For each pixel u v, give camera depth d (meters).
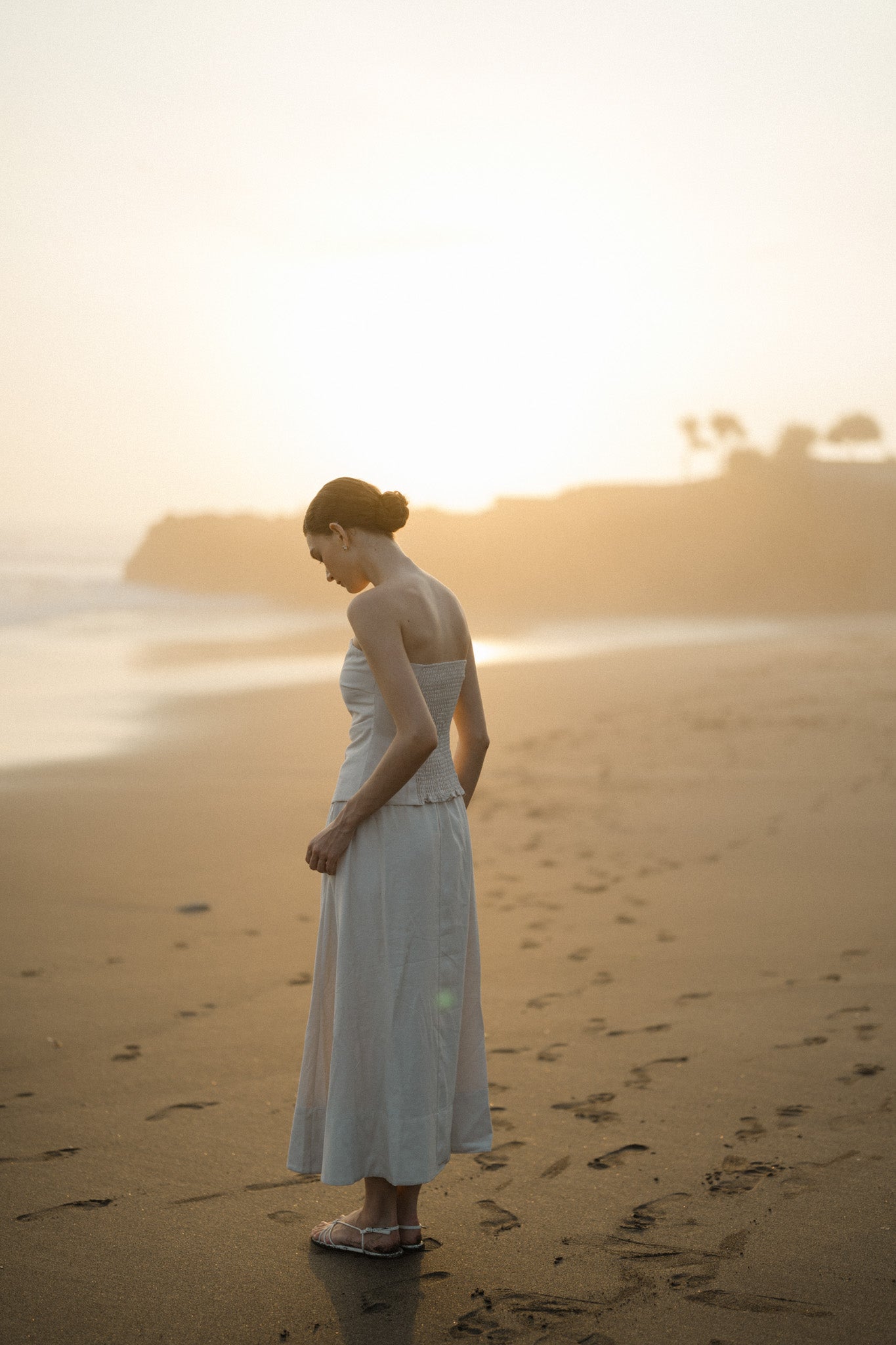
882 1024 3.79
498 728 12.97
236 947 5.04
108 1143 2.99
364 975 2.37
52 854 7.06
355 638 2.46
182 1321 2.14
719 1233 2.42
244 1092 3.36
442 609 2.47
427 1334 2.07
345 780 2.46
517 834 7.54
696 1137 2.94
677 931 5.14
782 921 5.23
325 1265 2.35
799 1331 2.04
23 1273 2.32
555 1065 3.54
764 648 27.98
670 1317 2.10
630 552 73.50
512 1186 2.70
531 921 5.43
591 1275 2.27
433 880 2.40
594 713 14.26
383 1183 2.42
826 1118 3.02
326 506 2.48
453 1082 2.46
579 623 47.88
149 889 6.19
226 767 10.66
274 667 22.81
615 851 6.94
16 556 93.75
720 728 12.34
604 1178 2.72
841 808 7.80
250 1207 2.62
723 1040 3.70
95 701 16.53
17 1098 3.32
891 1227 2.41
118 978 4.57
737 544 71.44
